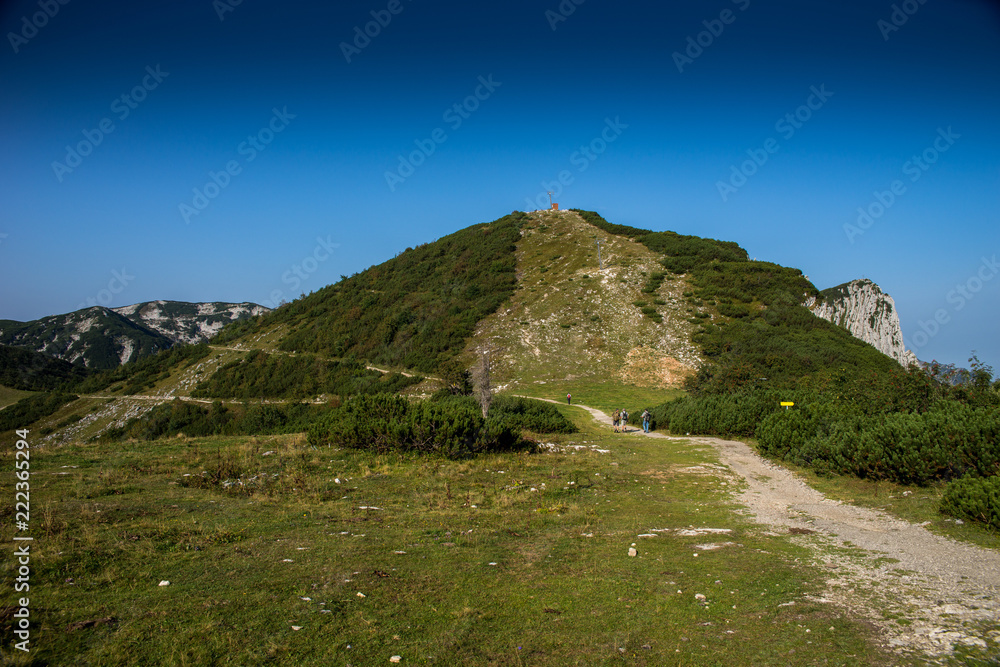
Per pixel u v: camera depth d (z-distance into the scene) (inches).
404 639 183.5
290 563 252.1
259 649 173.0
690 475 530.9
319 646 176.4
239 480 450.9
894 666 163.3
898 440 434.9
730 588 230.4
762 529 331.0
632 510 391.9
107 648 169.2
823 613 201.6
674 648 180.2
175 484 428.5
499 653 176.1
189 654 168.4
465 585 234.1
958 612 197.6
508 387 1967.3
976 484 325.4
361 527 325.1
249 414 2075.5
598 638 187.3
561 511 385.1
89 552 250.2
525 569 256.4
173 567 242.4
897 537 300.7
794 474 515.5
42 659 162.2
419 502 398.6
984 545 276.4
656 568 258.1
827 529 325.7
